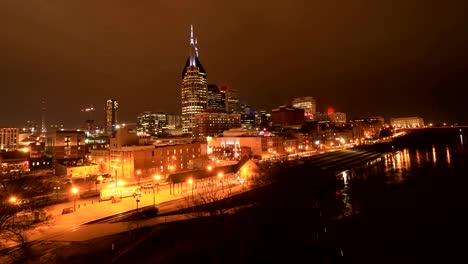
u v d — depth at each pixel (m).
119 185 93.38
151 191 85.56
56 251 48.06
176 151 125.06
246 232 56.94
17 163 127.56
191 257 46.44
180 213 67.06
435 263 46.72
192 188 82.88
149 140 170.00
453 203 77.81
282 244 52.88
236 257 47.38
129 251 48.03
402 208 75.12
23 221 54.12
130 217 64.75
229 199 75.06
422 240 55.50
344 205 77.81
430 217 67.81
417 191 92.25
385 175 121.88
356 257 48.59
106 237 54.16
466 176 110.81
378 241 55.06
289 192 82.75
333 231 59.78
